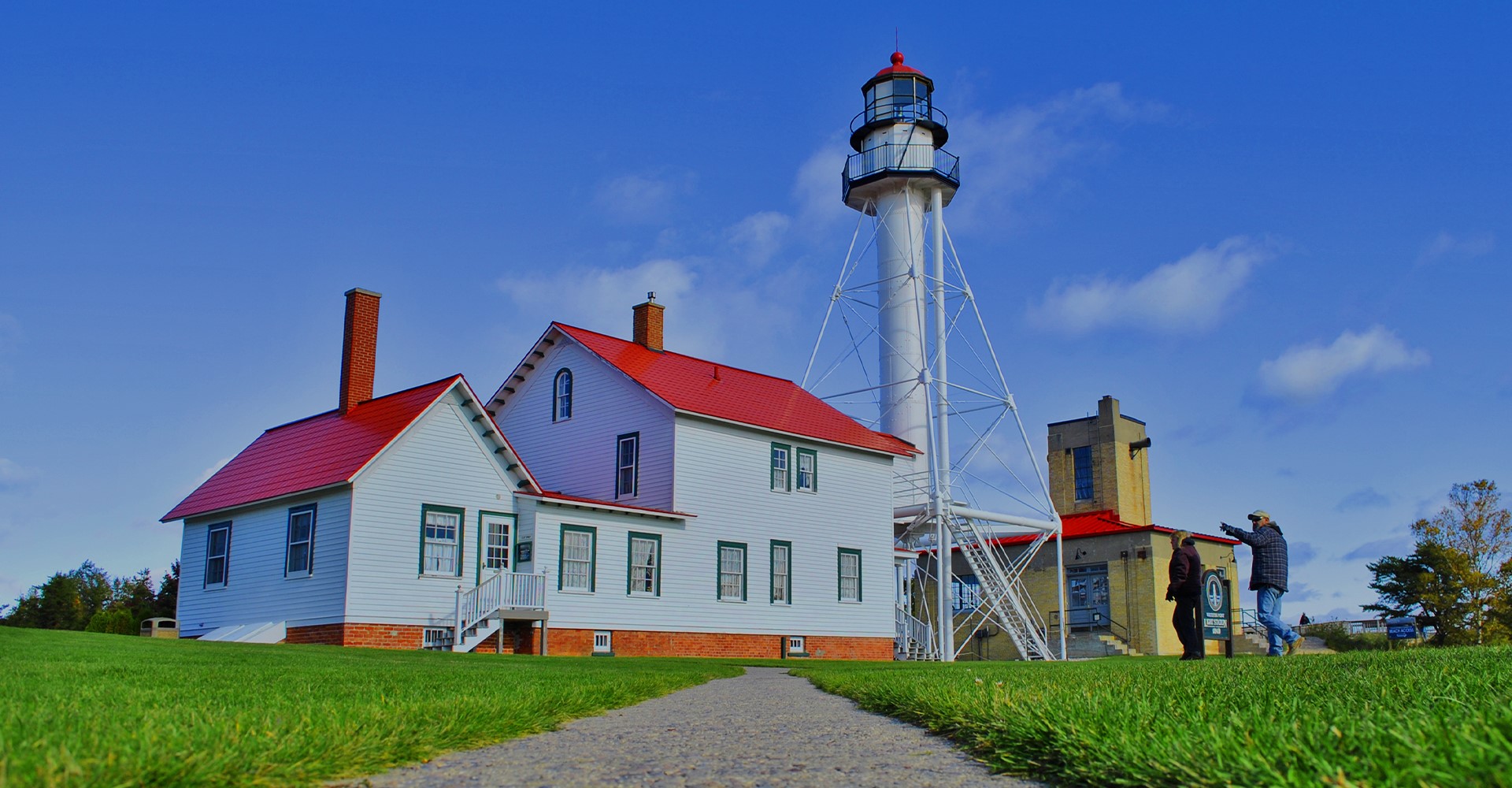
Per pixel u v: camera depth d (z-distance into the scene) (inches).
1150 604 1656.0
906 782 223.8
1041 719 249.3
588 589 1165.7
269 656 661.3
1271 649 636.7
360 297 1229.1
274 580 1096.2
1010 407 1583.4
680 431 1268.5
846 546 1435.8
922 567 1845.5
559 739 306.0
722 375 1453.0
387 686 410.6
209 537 1202.0
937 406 1595.7
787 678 689.6
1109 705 265.4
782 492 1373.0
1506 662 371.6
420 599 1059.3
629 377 1307.8
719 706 427.2
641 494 1288.1
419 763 256.1
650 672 678.5
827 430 1438.2
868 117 1679.4
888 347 1606.8
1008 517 1521.9
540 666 724.7
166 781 190.9
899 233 1617.9
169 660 547.8
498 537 1135.6
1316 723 207.0
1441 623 1632.6
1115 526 1755.7
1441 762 157.8
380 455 1044.5
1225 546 1820.9
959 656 1788.9
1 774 176.9
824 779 229.6
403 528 1058.7
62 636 694.5
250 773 207.9
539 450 1427.2
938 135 1664.6
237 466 1255.5
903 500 1583.4
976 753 259.9
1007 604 1625.2
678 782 228.1
